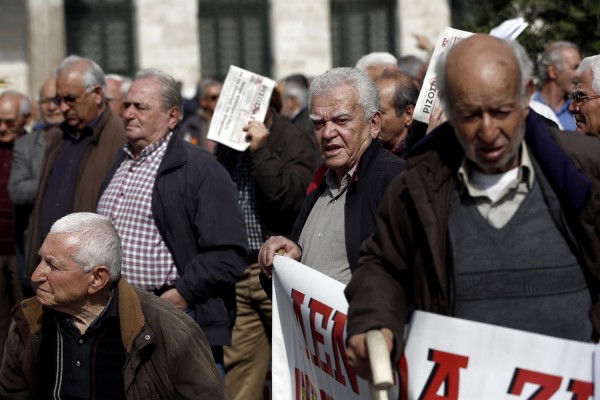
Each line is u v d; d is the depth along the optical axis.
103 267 4.34
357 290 3.33
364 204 4.36
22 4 19.20
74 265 4.31
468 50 3.05
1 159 8.49
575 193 3.12
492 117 3.02
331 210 4.51
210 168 5.75
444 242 3.22
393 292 3.30
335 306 3.82
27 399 4.63
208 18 20.03
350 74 4.52
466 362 3.25
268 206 6.56
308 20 20.05
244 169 6.67
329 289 3.87
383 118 5.88
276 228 6.66
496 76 2.99
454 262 3.22
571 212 3.16
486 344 3.21
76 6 19.59
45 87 9.01
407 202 3.29
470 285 3.21
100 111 6.76
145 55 19.75
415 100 5.92
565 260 3.18
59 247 4.32
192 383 4.35
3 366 4.62
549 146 3.16
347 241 4.36
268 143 6.86
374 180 4.34
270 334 6.80
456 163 3.24
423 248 3.27
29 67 18.58
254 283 6.66
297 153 6.84
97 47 19.69
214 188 5.72
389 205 3.33
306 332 4.03
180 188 5.70
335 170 4.51
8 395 4.62
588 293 3.21
